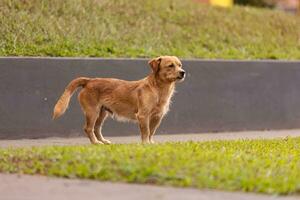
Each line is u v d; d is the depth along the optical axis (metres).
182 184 10.33
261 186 10.14
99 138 15.12
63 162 11.43
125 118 14.80
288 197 9.88
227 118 19.06
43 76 16.47
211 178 10.41
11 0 19.16
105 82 14.79
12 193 10.00
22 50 17.52
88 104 14.76
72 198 9.70
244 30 23.02
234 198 9.70
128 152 11.84
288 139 16.22
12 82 16.16
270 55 21.59
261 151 13.34
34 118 16.38
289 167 11.52
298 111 20.36
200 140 16.50
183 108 18.28
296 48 23.11
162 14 22.16
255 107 19.56
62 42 18.36
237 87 19.20
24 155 12.16
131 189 10.15
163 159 11.27
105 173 10.81
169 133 18.09
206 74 18.66
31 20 18.77
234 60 19.19
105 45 18.97
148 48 19.59
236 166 11.14
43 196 9.83
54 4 19.81
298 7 37.81
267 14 24.89
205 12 23.41
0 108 16.03
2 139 16.06
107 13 20.77
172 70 14.45
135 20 21.08
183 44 20.83
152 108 14.55
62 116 16.64
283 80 20.06
